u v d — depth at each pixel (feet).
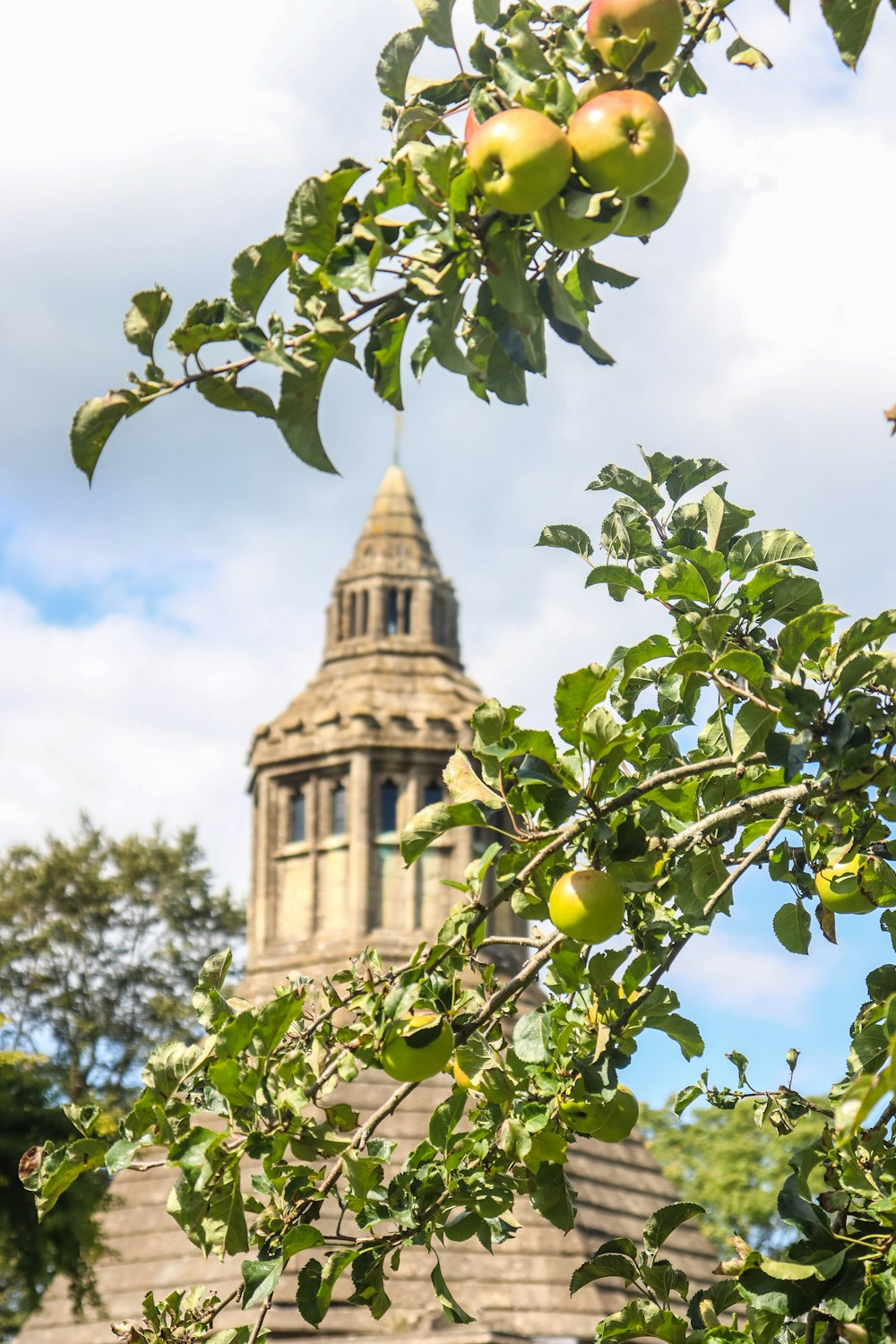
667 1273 18.54
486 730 17.01
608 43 13.75
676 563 19.29
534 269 13.83
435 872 130.11
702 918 20.02
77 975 194.39
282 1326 95.25
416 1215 18.08
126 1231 115.24
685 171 13.64
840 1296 15.39
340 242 12.64
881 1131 17.66
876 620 16.75
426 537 152.35
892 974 19.40
